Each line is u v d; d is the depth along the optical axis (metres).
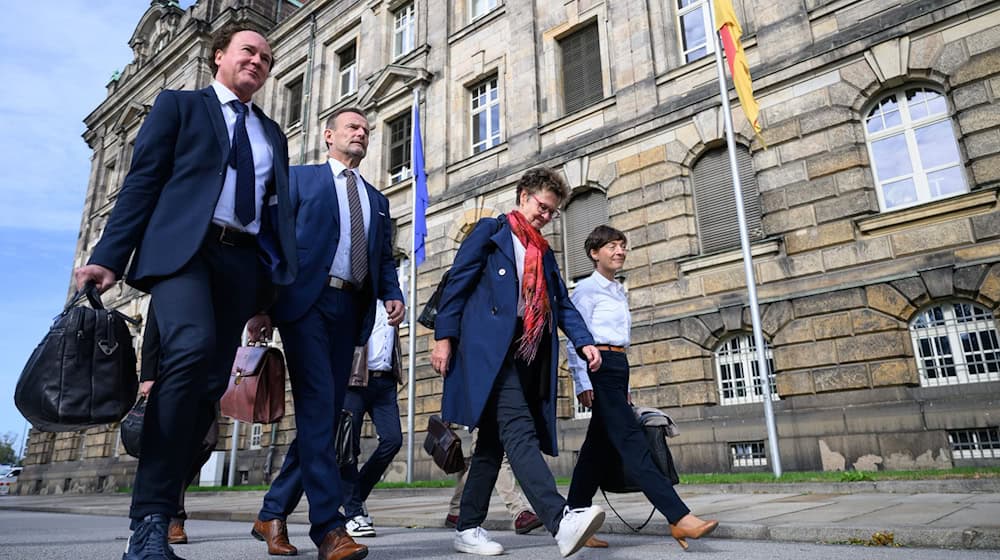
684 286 12.04
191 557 3.11
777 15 12.00
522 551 3.30
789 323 10.54
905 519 3.93
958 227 9.39
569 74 15.97
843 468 9.55
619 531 4.48
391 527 5.59
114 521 7.32
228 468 21.47
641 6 14.34
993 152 9.34
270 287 2.78
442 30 19.42
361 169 20.81
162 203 2.42
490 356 2.94
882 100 10.82
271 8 29.19
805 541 3.70
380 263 3.54
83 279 2.20
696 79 13.16
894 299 9.65
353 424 4.63
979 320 9.16
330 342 3.11
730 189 12.21
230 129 2.72
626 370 3.66
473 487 3.22
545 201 3.43
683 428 11.45
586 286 3.83
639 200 13.18
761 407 10.61
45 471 30.66
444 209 17.48
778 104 11.57
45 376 2.12
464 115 18.27
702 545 3.47
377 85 20.59
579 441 12.81
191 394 2.27
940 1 10.19
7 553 3.34
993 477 6.41
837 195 10.57
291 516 7.02
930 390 9.14
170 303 2.30
